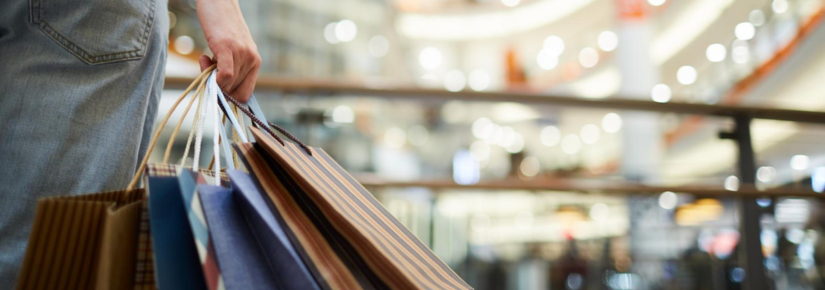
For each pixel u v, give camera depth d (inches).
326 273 20.7
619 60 412.8
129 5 31.7
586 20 711.1
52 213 18.9
